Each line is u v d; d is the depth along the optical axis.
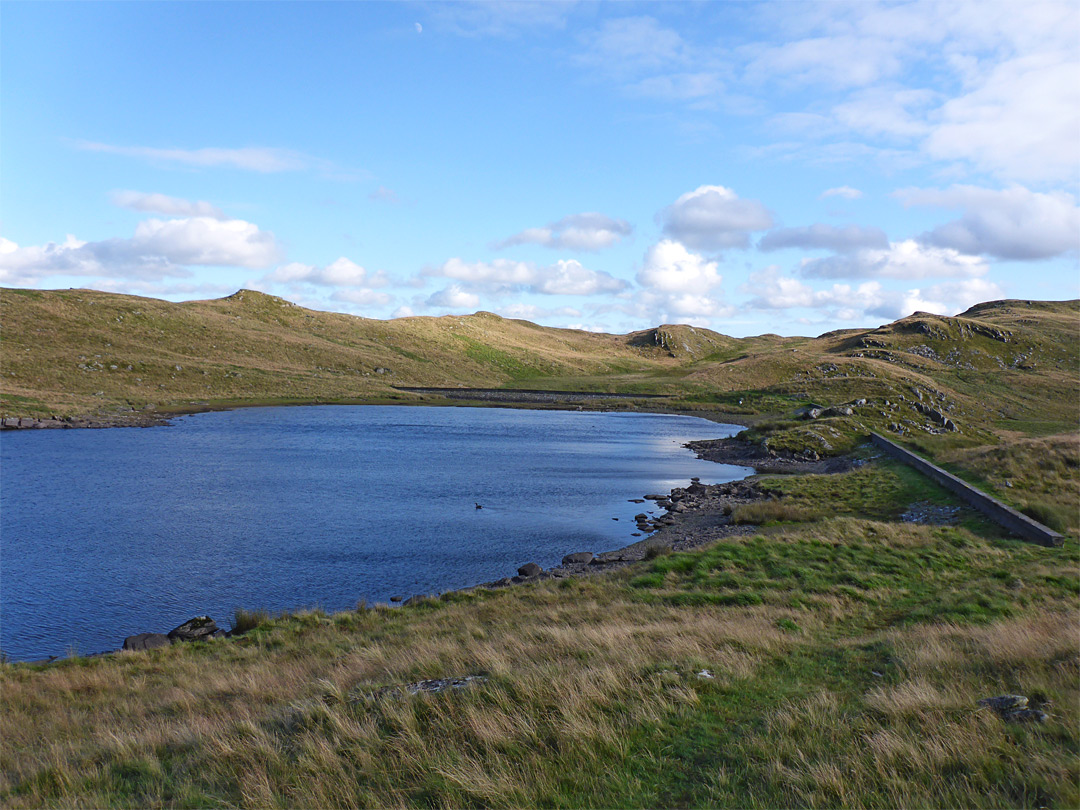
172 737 9.48
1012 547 24.75
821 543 24.42
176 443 72.44
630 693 9.32
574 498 45.03
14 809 7.32
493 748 7.73
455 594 22.67
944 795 6.08
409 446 74.44
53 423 85.31
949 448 54.47
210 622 21.00
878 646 12.27
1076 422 119.00
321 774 7.43
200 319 178.50
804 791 6.41
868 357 176.38
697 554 23.34
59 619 22.22
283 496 44.00
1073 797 5.73
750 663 11.00
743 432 80.12
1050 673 9.38
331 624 19.72
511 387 185.75
